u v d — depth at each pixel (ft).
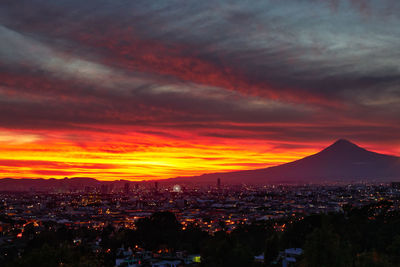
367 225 484.33
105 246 589.73
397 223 469.16
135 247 570.46
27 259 278.46
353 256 290.97
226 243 389.60
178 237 562.66
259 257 424.87
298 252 399.85
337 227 454.40
